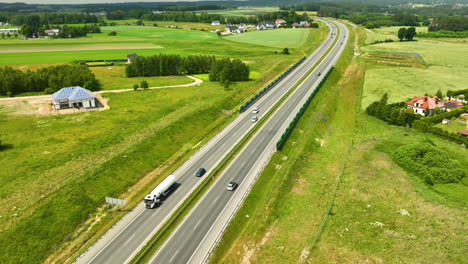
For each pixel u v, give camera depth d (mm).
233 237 56594
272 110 116875
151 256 51781
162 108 117562
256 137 94938
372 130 103812
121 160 79000
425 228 59000
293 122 102562
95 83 145500
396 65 185500
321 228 58500
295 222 60719
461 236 56719
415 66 183000
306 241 55750
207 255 52156
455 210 63938
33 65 177375
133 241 55219
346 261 51438
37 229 56406
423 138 94875
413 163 79062
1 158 78812
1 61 184625
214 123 107375
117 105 120688
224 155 84750
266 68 186250
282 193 69312
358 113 118375
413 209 64500
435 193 69812
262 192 69562
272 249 53969
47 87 138875
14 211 59594
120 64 191125
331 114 118500
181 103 123625
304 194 69750
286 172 76375
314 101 127250
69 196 64688
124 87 145875
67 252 53125
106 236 56500
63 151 83188
